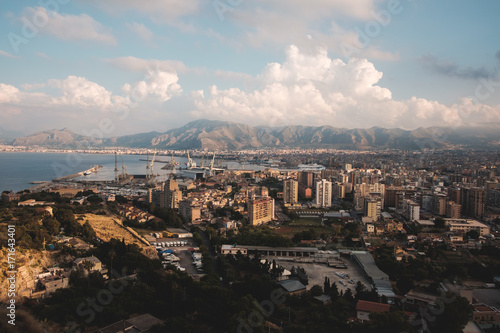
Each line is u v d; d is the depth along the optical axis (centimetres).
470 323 17450
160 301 17812
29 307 15762
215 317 17050
